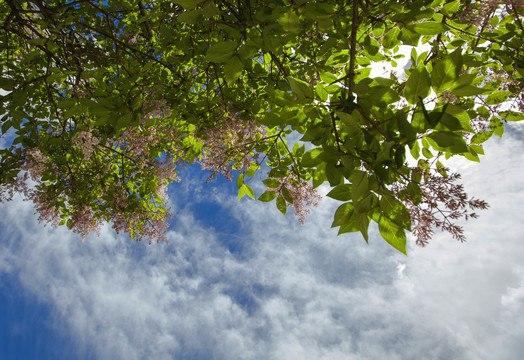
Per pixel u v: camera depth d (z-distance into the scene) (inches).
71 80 176.6
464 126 58.1
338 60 116.0
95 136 173.3
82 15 178.9
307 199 130.6
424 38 138.0
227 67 78.7
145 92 129.5
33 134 169.0
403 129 55.9
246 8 88.7
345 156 59.8
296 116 84.7
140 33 195.5
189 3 68.2
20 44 182.4
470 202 69.2
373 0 106.4
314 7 80.2
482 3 105.7
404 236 55.8
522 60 108.5
